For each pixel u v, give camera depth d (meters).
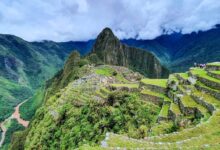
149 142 30.27
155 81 82.69
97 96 89.06
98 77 141.50
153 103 68.50
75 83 142.75
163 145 29.25
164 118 53.25
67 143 76.62
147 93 72.12
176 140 33.91
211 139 31.05
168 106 61.44
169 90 69.94
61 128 90.06
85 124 76.69
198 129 36.22
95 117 75.00
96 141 64.25
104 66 190.50
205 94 54.97
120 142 29.11
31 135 119.25
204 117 43.16
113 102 75.75
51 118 106.12
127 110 68.31
